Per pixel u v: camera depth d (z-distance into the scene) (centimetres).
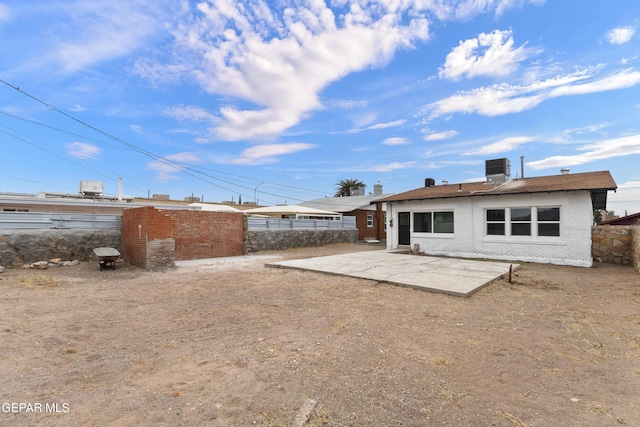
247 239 1638
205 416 262
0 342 420
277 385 314
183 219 1383
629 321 518
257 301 657
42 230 1080
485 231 1388
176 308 605
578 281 863
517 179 1538
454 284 770
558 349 409
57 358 378
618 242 1175
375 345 420
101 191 1973
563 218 1189
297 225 2061
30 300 645
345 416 263
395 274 912
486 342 434
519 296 700
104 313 568
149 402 284
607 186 1089
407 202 1669
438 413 269
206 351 401
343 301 655
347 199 3522
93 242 1202
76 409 272
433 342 432
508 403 285
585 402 287
